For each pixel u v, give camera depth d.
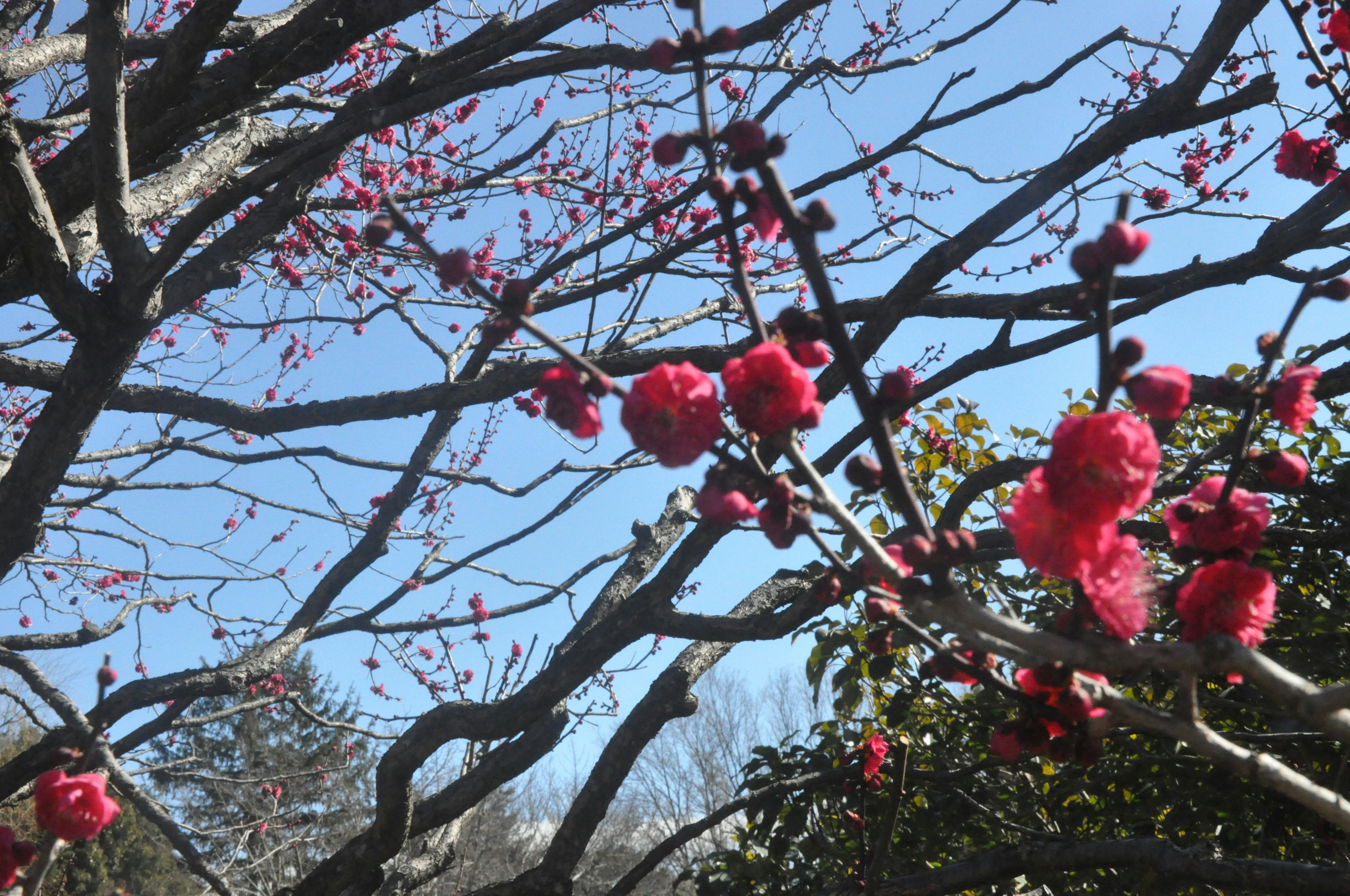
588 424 1.32
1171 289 3.69
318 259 6.78
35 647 5.85
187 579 6.92
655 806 27.62
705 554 3.71
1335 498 3.48
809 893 3.74
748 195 1.44
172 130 3.76
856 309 4.00
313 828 10.09
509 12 5.59
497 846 14.84
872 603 1.59
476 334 6.66
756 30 3.69
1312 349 3.71
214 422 4.34
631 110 6.84
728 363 1.26
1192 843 3.61
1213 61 3.57
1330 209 3.50
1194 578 1.40
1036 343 3.72
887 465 1.32
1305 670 3.36
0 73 3.99
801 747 4.12
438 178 6.48
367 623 6.05
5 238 3.64
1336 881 2.64
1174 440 4.24
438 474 5.99
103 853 18.89
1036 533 1.22
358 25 3.83
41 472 3.67
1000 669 1.77
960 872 3.35
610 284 3.40
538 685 3.71
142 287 3.54
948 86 3.56
